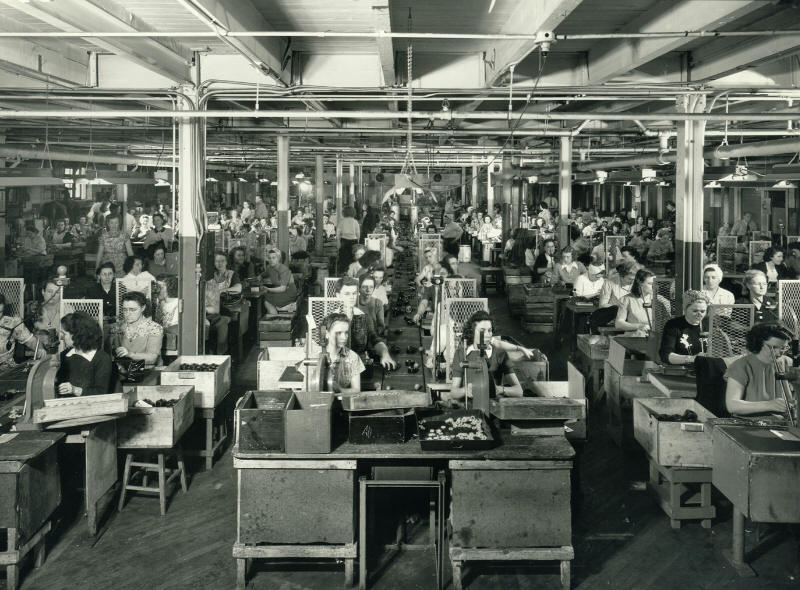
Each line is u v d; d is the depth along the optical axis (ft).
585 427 16.69
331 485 14.01
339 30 23.24
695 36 17.56
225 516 17.24
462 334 17.40
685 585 14.12
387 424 14.38
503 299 51.24
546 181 74.69
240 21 19.02
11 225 56.24
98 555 15.33
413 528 16.60
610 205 116.47
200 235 26.50
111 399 15.96
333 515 14.06
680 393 18.80
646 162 50.60
